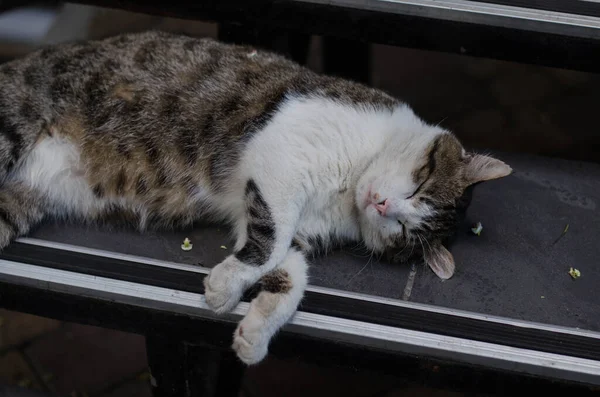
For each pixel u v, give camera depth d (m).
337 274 1.51
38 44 2.00
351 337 1.43
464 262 1.53
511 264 1.53
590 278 1.52
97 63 1.56
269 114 1.52
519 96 2.17
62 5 2.05
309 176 1.50
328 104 1.53
